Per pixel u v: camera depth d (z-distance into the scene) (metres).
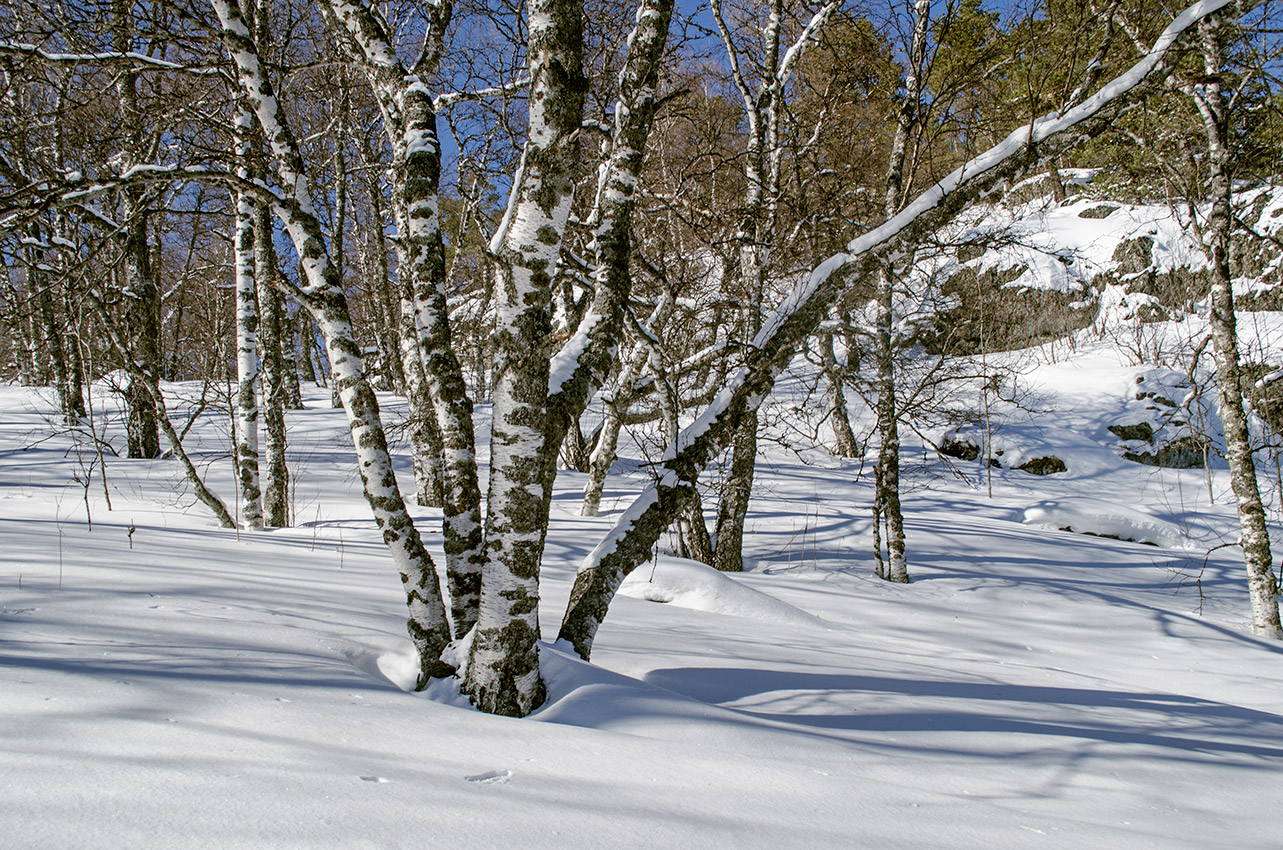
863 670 4.93
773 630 6.27
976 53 8.31
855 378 9.96
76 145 6.88
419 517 10.69
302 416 20.06
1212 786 2.97
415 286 4.03
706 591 7.16
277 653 3.41
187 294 20.77
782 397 19.98
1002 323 20.19
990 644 7.01
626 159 4.25
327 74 10.97
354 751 2.27
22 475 12.42
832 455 17.97
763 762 2.60
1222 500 15.22
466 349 14.60
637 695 3.27
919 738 3.27
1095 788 2.78
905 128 9.18
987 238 10.44
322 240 4.17
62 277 6.50
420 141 4.11
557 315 9.62
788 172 10.73
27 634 3.19
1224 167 8.12
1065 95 4.71
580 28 3.31
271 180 4.57
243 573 5.56
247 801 1.80
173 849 1.54
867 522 12.30
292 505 10.95
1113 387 18.61
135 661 2.96
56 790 1.75
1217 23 4.86
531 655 3.43
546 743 2.59
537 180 3.32
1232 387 8.13
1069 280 21.23
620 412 6.92
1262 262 18.67
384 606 5.01
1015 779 2.79
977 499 14.84
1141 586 9.77
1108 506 13.98
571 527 10.74
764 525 12.23
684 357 9.57
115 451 15.16
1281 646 7.49
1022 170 4.59
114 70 6.98
